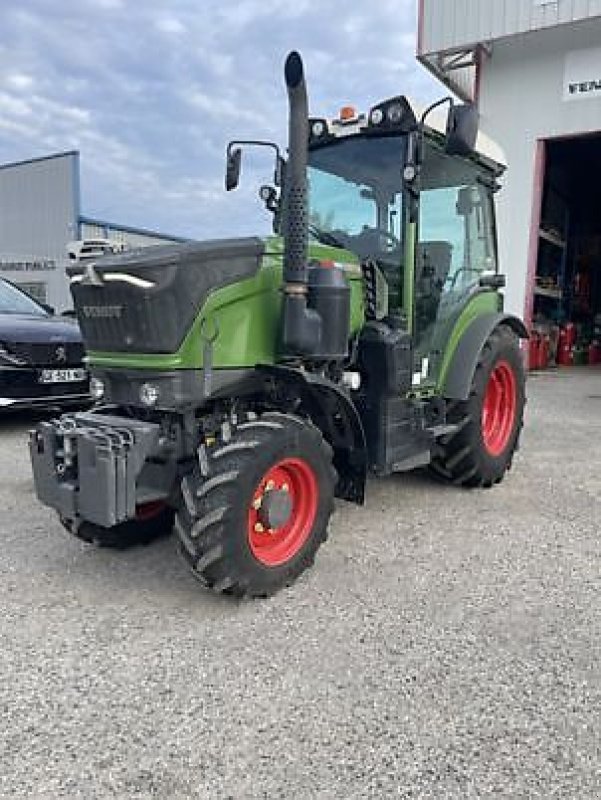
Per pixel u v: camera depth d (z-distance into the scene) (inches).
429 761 74.3
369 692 87.2
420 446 153.9
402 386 141.1
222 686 88.4
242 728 79.9
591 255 673.6
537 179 433.1
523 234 443.5
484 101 442.6
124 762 73.9
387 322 142.9
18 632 102.0
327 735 78.6
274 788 70.1
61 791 69.4
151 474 115.2
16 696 85.7
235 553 105.8
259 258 120.1
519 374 190.5
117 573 124.1
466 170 166.6
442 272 160.1
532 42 419.5
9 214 902.4
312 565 124.0
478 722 81.2
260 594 112.0
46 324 242.8
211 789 69.9
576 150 532.7
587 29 399.5
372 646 98.4
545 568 127.1
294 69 104.3
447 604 112.0
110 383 121.4
